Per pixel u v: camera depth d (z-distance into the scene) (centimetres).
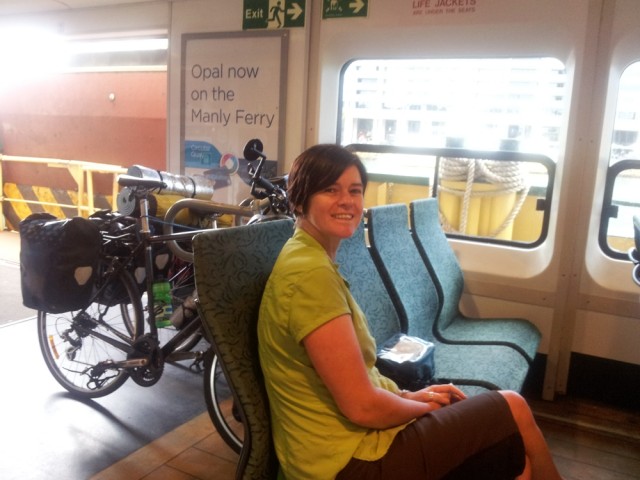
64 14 430
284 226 165
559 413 277
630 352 278
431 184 323
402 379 186
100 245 234
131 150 539
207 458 223
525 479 144
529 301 295
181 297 280
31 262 227
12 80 609
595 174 269
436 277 268
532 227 308
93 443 230
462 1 283
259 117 349
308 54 327
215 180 371
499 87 299
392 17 302
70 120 575
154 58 514
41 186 618
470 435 135
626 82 267
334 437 131
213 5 355
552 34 268
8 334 340
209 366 216
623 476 224
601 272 281
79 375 286
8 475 206
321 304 124
